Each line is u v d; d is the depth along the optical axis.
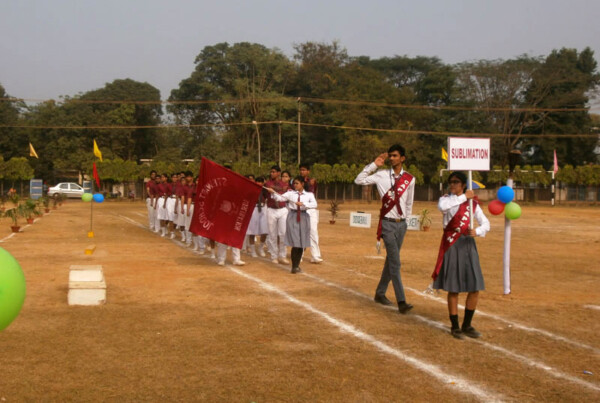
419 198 55.94
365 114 55.28
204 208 10.95
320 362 5.23
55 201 32.16
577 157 60.38
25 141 56.94
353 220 18.66
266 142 59.81
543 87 58.34
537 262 12.41
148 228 19.94
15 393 4.42
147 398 4.36
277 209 11.67
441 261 6.25
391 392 4.54
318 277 9.91
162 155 56.00
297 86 63.62
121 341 5.81
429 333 6.29
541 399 4.43
